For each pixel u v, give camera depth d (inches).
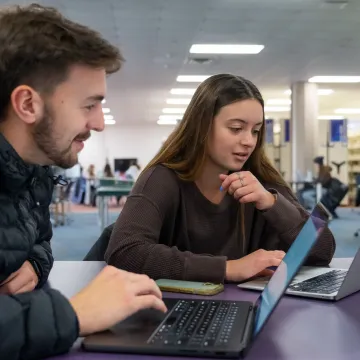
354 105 554.3
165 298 38.7
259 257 45.9
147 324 31.6
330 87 442.3
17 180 34.5
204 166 54.1
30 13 32.7
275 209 51.1
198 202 54.4
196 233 54.4
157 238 50.7
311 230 31.2
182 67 354.6
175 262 45.1
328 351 28.3
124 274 32.6
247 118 52.1
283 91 460.8
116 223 50.9
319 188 353.7
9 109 32.4
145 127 775.1
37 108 31.9
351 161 572.4
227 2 216.7
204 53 313.7
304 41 284.5
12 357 26.6
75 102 32.3
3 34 31.6
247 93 52.1
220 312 34.1
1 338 26.1
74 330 28.1
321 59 332.5
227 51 309.0
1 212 34.8
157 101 524.4
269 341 29.9
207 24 249.6
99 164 771.4
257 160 58.5
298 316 35.1
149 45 291.6
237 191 51.1
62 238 274.4
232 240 55.8
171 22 245.8
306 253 29.0
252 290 42.1
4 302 27.5
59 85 31.7
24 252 36.0
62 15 33.9
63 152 33.1
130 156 776.3
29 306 27.9
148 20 241.8
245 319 32.4
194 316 33.2
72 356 27.7
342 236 281.0
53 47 31.0
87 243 255.3
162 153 55.7
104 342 28.5
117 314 29.8
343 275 46.8
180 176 53.8
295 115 421.7
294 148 423.8
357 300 39.5
